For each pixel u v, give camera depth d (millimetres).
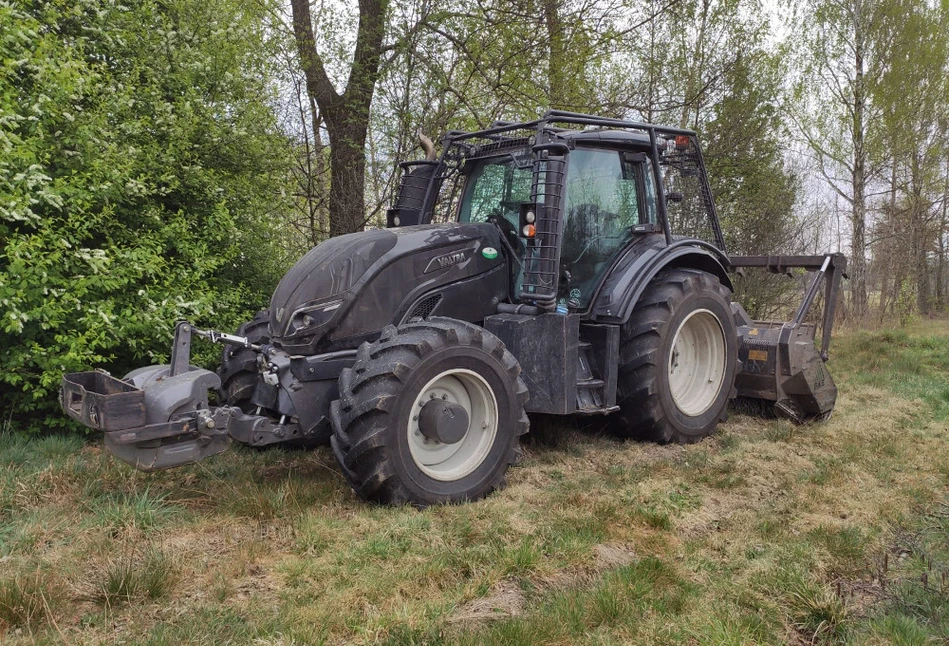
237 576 3029
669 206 5926
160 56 6031
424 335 3846
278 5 8758
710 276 5551
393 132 8539
